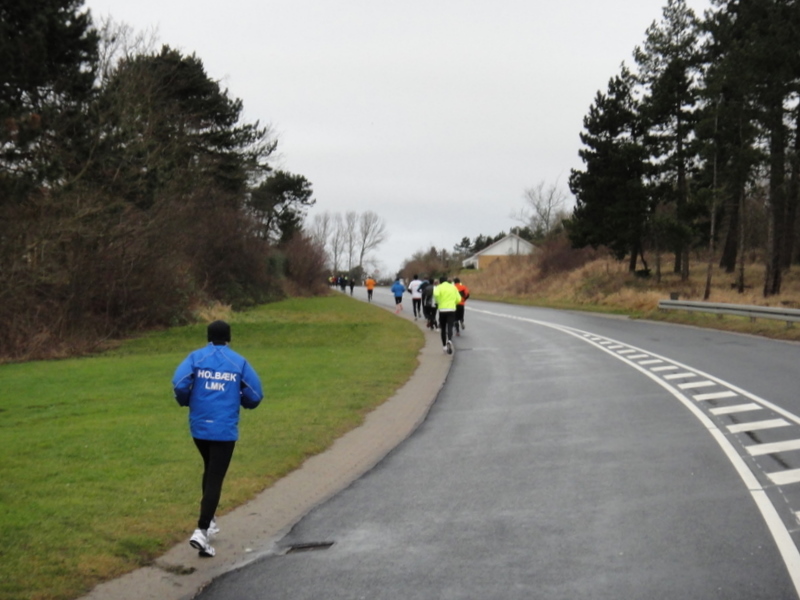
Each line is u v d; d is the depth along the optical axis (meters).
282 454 9.77
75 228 25.62
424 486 8.30
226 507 7.63
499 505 7.44
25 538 6.39
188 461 9.30
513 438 10.63
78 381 17.39
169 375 18.11
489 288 75.06
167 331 31.17
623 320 34.91
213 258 46.91
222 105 45.56
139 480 8.40
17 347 24.11
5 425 11.96
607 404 13.02
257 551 6.46
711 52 46.09
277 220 78.38
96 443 10.30
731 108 38.69
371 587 5.48
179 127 40.03
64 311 26.84
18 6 24.67
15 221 24.66
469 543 6.35
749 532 6.34
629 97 50.81
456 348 23.59
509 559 5.93
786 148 40.62
